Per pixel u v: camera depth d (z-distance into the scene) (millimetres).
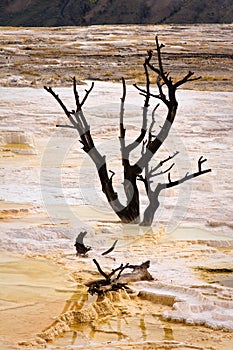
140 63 113250
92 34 190500
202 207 27891
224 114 61781
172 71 102688
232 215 26891
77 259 20938
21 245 21828
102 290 17703
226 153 42969
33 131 48594
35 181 31734
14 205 26547
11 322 15844
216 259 21828
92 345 14891
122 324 16141
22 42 155875
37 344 14766
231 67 112438
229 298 17734
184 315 16453
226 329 15898
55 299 17359
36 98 67688
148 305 17406
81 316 16219
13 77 87562
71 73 97062
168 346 14867
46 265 20219
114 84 84375
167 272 20156
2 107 60812
